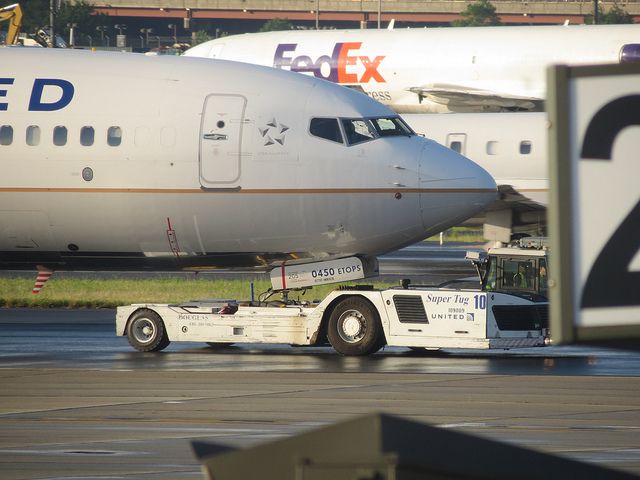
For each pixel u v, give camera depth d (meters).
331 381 75.75
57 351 94.69
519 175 183.00
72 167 100.31
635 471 47.41
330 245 99.94
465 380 76.12
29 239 103.44
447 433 15.37
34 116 101.38
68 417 62.16
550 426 58.59
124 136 99.56
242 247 100.88
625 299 15.55
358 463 14.60
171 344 102.00
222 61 103.06
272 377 77.88
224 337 93.06
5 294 142.88
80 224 101.44
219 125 98.56
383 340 91.25
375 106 100.75
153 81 101.25
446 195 97.81
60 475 47.62
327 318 91.88
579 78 15.60
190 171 98.62
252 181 98.06
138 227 100.69
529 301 87.69
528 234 175.12
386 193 97.44
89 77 102.38
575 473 16.14
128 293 143.00
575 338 15.53
